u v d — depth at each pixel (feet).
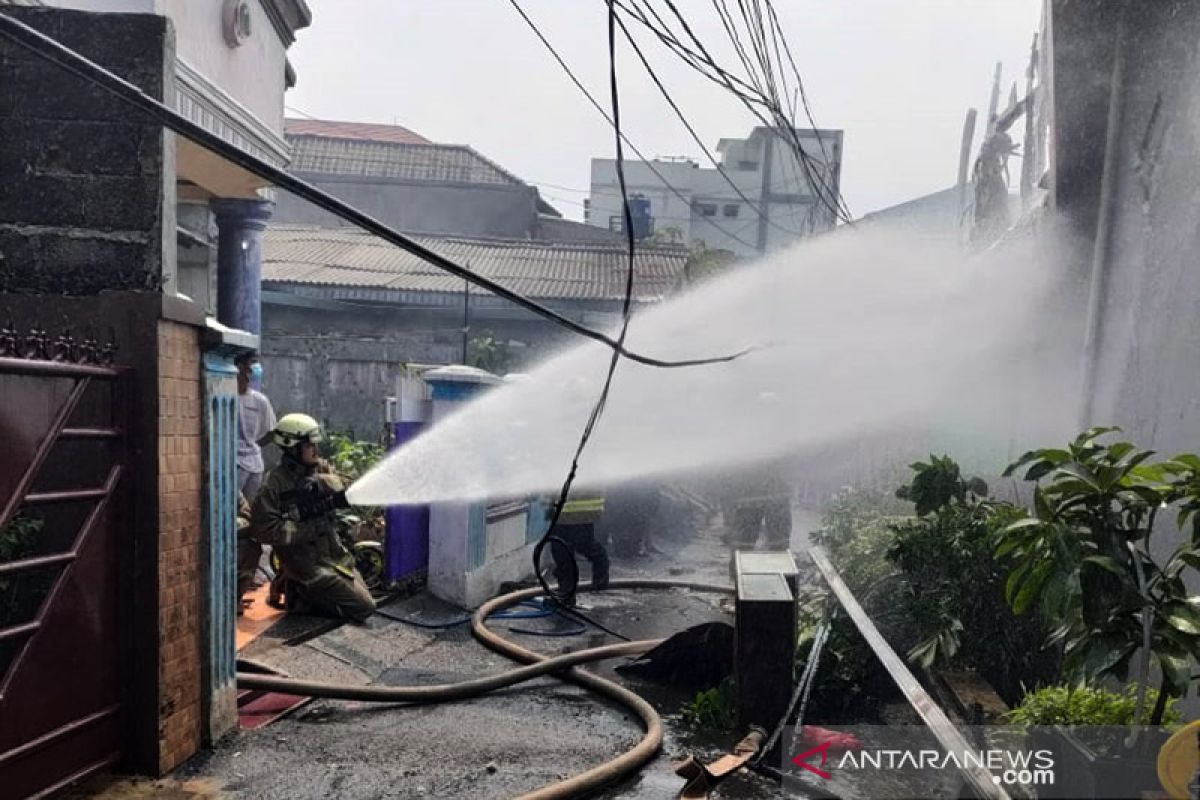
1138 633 11.37
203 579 15.28
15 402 12.10
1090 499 12.08
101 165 14.11
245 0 32.91
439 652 22.21
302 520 22.22
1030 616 17.83
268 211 36.94
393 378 52.42
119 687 13.93
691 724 17.66
